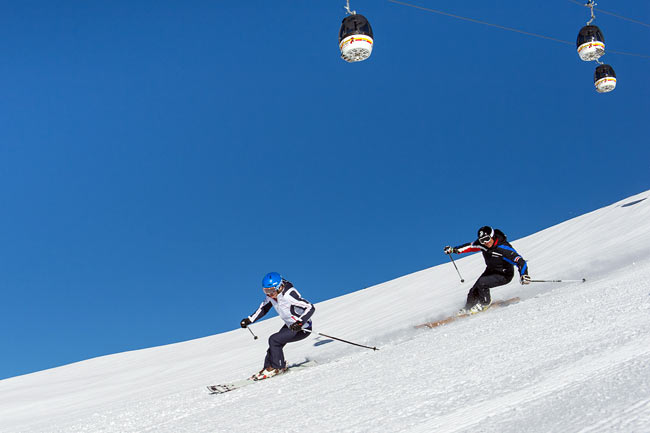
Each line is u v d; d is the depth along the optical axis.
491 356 3.84
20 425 9.66
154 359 21.70
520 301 7.66
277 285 6.42
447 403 2.84
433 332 6.55
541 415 2.24
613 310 4.50
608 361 2.93
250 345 17.62
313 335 13.55
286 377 5.82
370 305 18.64
